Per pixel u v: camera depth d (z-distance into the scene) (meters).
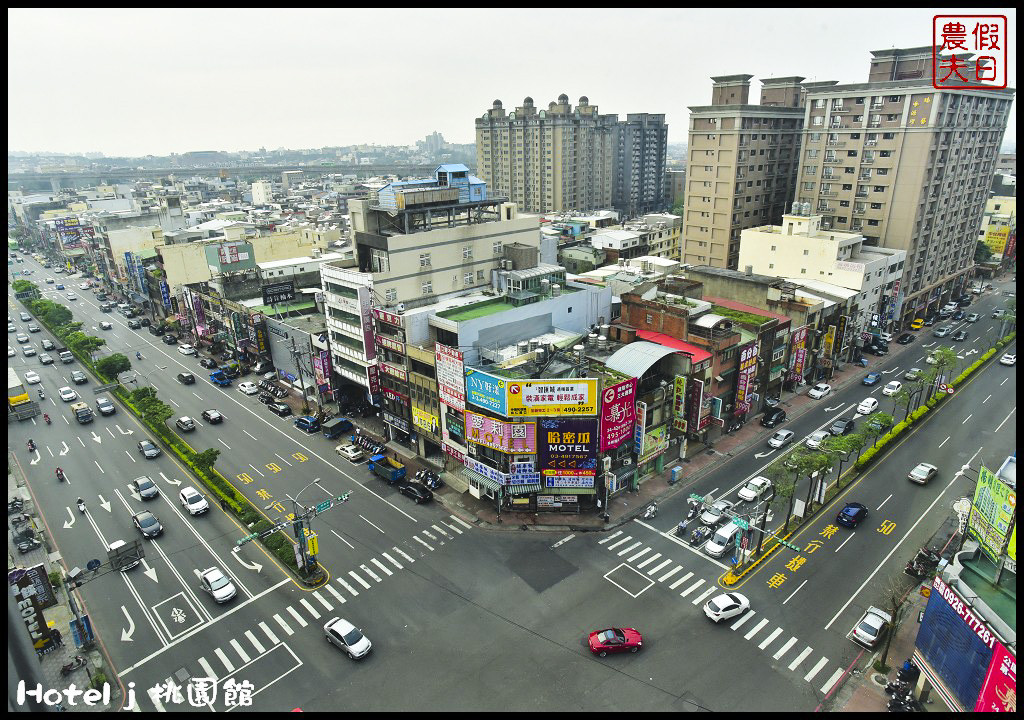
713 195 118.88
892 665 41.88
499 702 39.66
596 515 59.62
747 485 62.88
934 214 108.69
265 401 89.06
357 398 85.19
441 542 56.47
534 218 82.44
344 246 128.75
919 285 114.94
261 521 58.97
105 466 72.12
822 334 90.19
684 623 46.09
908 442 73.62
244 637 45.91
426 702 39.81
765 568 52.09
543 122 196.88
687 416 68.25
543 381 54.62
